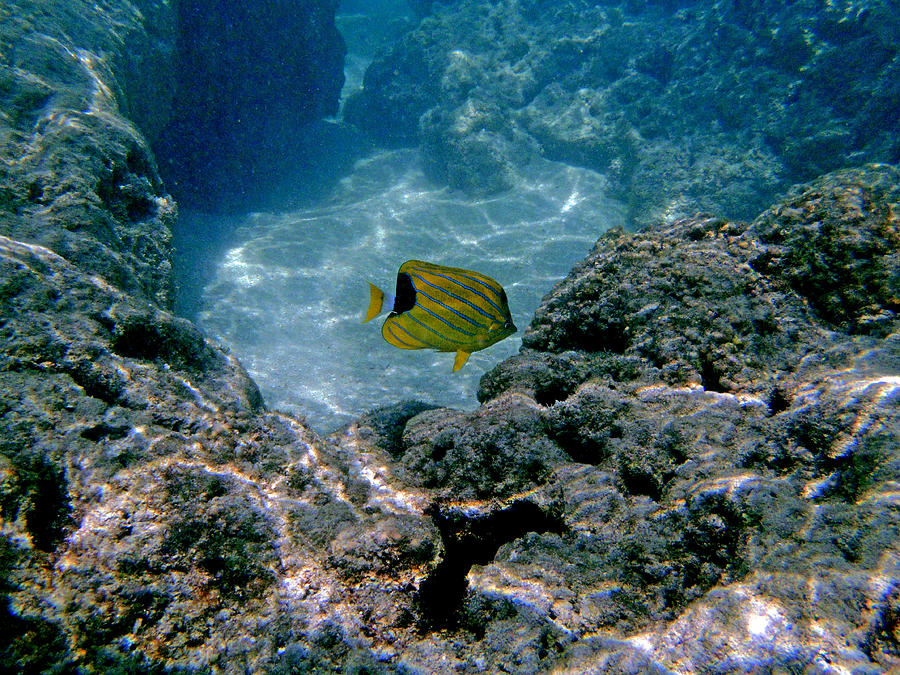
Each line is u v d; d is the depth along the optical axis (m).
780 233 2.89
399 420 3.29
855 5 8.52
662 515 1.81
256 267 8.18
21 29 4.60
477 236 9.62
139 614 1.48
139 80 6.27
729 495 1.69
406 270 1.54
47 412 1.86
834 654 1.15
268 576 1.75
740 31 9.95
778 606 1.29
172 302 4.28
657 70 11.15
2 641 1.23
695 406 2.24
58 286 2.49
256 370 6.25
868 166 3.05
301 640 1.61
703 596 1.53
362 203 10.50
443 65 12.04
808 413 1.99
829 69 8.67
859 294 2.55
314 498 2.14
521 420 2.48
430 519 2.21
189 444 2.05
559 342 3.20
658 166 9.84
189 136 9.01
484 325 1.67
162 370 2.53
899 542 1.35
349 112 13.84
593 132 11.17
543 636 1.55
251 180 10.12
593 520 1.96
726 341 2.54
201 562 1.68
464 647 1.64
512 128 11.53
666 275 2.89
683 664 1.26
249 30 9.31
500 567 1.86
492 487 2.35
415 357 6.92
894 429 1.75
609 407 2.37
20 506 1.51
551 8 12.43
